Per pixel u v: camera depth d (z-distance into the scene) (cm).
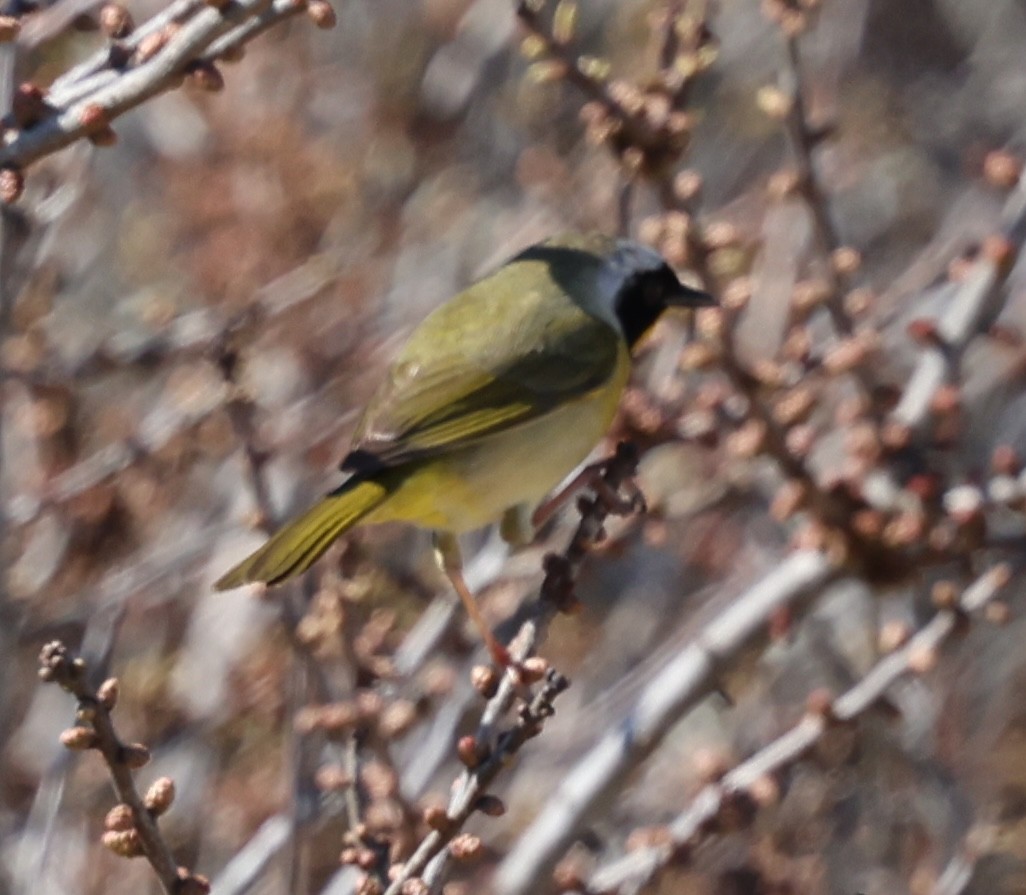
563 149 1520
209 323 1257
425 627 1095
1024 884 1264
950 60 1836
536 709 683
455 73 1563
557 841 960
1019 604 1464
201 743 1244
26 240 1016
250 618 1254
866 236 1670
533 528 954
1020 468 1073
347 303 1380
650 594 1423
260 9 706
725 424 995
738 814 925
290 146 1386
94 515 1240
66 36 1196
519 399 936
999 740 1391
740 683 1369
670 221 959
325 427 1308
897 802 1286
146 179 1470
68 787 1205
